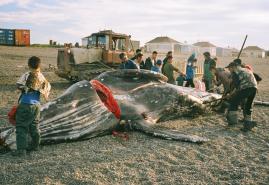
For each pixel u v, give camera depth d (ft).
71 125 15.20
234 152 14.80
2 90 30.35
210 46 193.88
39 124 14.53
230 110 19.29
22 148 13.16
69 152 13.92
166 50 158.30
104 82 19.19
